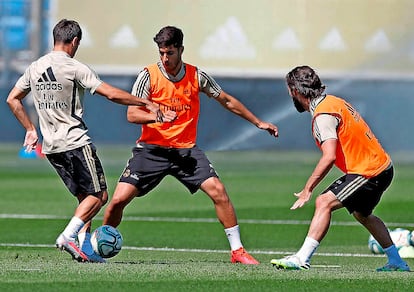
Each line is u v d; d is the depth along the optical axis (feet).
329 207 79.51
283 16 262.26
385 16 263.08
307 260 79.10
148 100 83.46
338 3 262.67
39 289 65.77
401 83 268.62
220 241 116.06
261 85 273.54
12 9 275.80
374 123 271.69
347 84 266.16
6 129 318.04
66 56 83.41
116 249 84.89
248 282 70.38
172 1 262.26
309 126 286.66
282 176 209.67
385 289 68.59
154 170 89.71
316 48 262.88
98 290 65.82
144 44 262.47
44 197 164.66
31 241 112.37
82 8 261.44
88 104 299.38
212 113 276.82
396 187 188.55
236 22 262.47
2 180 195.00
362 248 109.70
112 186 181.37
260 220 138.21
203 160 90.48
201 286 68.23
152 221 136.26
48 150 83.97
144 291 65.87
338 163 80.64
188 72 89.61
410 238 101.71
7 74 285.23
